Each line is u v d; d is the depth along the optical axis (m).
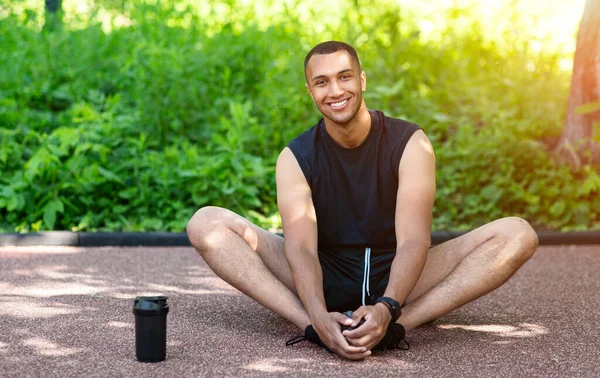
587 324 3.92
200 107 7.51
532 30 9.47
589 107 4.24
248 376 3.06
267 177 6.84
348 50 3.43
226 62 7.88
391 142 3.56
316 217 3.62
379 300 3.27
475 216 6.70
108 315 3.96
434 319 3.66
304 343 3.52
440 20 9.84
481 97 7.75
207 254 3.63
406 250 3.39
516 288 4.74
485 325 3.88
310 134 3.65
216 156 6.75
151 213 6.57
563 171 6.80
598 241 6.27
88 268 5.17
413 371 3.14
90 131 6.66
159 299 3.24
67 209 6.47
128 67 7.56
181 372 3.10
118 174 6.69
